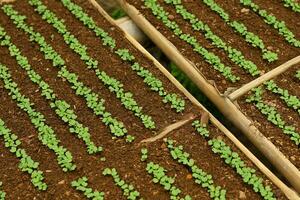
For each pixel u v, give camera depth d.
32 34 2.32
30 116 2.17
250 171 2.07
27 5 2.38
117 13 2.44
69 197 2.06
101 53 2.29
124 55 2.27
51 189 2.07
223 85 2.21
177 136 2.14
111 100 2.20
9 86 2.22
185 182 2.07
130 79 2.23
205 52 2.26
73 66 2.26
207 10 2.36
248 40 2.29
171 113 2.17
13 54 2.28
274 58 2.25
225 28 2.32
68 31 2.33
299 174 2.06
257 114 2.16
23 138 2.14
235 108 2.16
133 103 2.18
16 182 2.08
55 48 2.29
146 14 2.35
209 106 2.27
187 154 2.10
